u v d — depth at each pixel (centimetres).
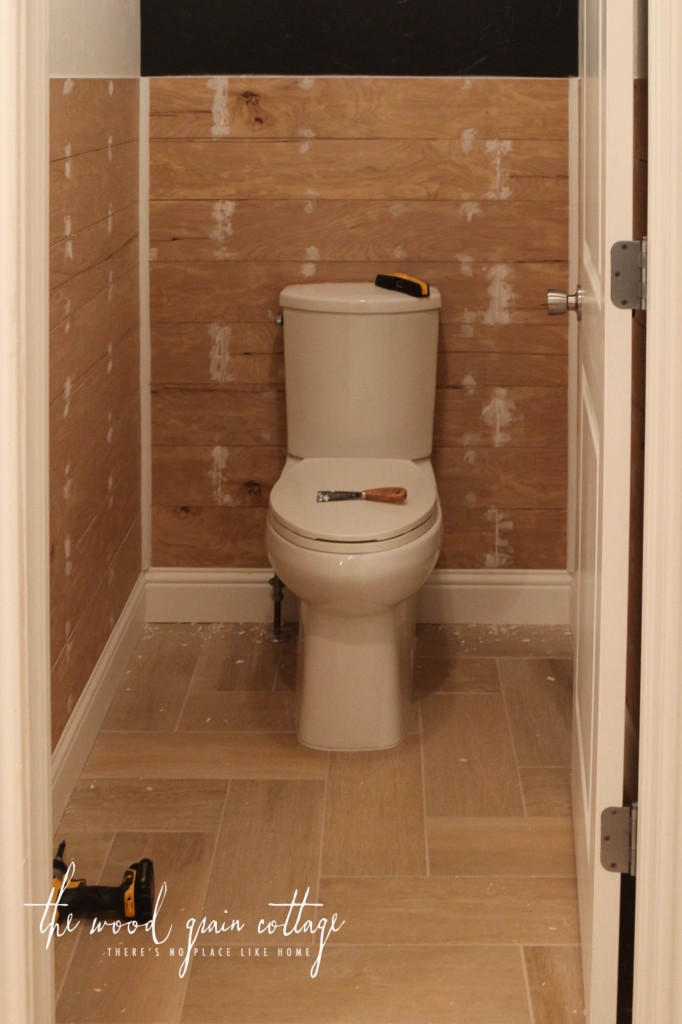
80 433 246
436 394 317
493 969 191
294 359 295
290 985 188
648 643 146
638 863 153
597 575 165
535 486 322
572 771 238
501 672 299
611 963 165
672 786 147
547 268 309
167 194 307
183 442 321
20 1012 146
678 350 138
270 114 303
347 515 252
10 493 138
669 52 134
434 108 302
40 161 139
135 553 316
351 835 229
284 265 311
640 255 148
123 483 296
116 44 274
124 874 212
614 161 147
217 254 310
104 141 263
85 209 246
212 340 315
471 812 237
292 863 220
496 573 325
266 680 296
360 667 258
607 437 153
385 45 300
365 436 296
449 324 313
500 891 212
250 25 300
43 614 145
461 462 321
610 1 145
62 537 233
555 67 300
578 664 220
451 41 299
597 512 166
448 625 325
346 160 305
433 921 203
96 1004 183
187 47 301
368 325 287
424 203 306
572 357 313
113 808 238
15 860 144
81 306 245
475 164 304
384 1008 182
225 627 326
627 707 195
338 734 261
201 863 220
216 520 325
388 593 247
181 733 269
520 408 317
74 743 246
